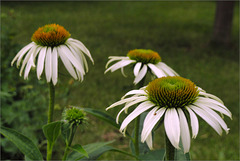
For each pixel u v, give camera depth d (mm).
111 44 7848
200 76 5938
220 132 1270
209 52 8430
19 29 5562
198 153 3660
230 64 7449
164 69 2080
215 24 9375
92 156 1842
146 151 2107
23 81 3752
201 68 6730
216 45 9188
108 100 4574
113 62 5941
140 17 12891
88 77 5465
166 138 1403
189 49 8562
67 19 10766
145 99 1451
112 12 13883
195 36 9984
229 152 3703
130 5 16375
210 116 1314
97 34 8938
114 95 4758
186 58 7496
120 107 3086
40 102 3377
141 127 2129
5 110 3109
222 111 1355
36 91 3371
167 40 9156
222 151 3699
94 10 14148
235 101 5078
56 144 3422
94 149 1793
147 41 8750
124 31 9844
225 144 3857
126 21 11758
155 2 17859
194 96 1393
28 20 8633
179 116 1314
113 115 2865
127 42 8352
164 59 7105
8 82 3406
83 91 4812
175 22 12125
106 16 12656
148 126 1302
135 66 2012
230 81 6090
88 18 11742
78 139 3729
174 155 1519
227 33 9289
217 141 3910
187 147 1225
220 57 8070
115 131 4062
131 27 10672
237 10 16125
